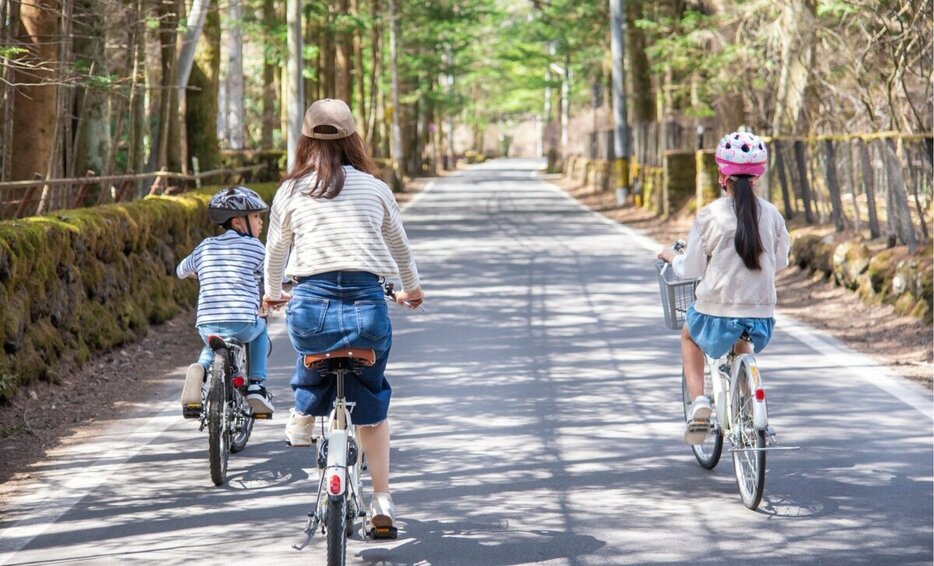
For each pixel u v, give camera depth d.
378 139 73.12
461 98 95.38
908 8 19.50
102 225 13.41
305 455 9.16
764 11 28.23
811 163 21.86
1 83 14.64
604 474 8.49
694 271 7.79
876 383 11.57
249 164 34.72
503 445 9.31
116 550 6.94
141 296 14.91
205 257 8.77
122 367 12.67
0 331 10.39
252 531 7.28
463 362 12.80
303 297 6.23
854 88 26.06
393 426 9.98
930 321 14.35
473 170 106.31
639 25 37.34
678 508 7.69
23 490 8.23
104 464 8.89
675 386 11.54
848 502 7.77
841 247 17.81
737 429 7.73
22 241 10.93
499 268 22.11
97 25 17.95
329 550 5.89
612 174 52.72
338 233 6.25
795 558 6.71
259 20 38.03
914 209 16.67
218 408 8.20
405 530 7.26
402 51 73.38
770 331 7.77
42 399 10.92
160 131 22.92
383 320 6.28
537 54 66.56
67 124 16.86
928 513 7.53
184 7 23.88
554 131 97.25
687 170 34.78
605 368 12.45
